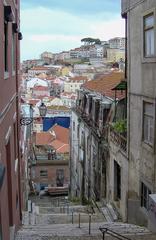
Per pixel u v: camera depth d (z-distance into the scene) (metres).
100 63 168.88
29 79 140.50
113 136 21.28
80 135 34.25
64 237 13.25
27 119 22.38
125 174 18.72
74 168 38.75
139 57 16.47
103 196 24.39
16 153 16.16
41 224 18.80
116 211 20.36
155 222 12.31
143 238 12.86
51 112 63.00
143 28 15.81
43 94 116.12
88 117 29.77
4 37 11.04
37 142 64.56
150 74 15.11
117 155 20.36
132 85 17.61
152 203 12.30
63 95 109.00
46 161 56.31
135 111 17.17
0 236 8.10
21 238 13.25
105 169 24.02
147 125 15.82
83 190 32.19
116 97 22.73
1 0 9.59
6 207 10.27
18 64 18.48
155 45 14.40
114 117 22.41
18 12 19.11
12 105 13.88
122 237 12.27
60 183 56.38
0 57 9.40
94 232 14.31
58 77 149.75
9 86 12.39
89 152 29.28
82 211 23.67
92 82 35.41
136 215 17.22
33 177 55.12
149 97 15.26
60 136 65.50
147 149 15.52
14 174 14.32
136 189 17.12
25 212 20.97
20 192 18.22
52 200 40.28
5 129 10.61
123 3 18.81
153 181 14.83
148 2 15.09
